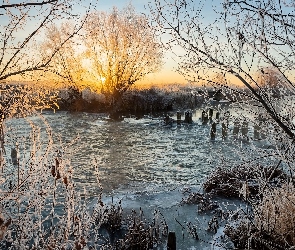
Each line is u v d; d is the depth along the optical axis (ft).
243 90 13.23
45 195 13.48
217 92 13.43
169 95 149.69
